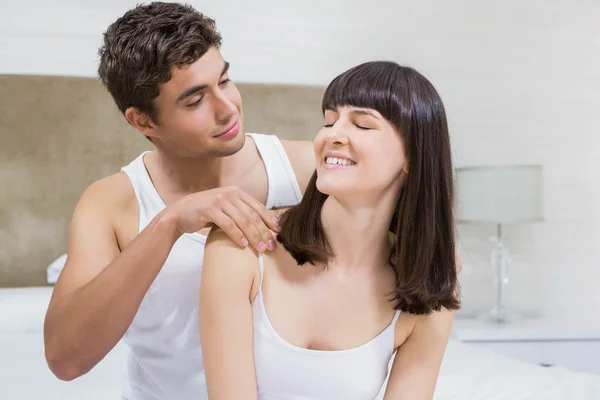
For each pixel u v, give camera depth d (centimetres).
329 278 98
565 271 319
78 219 117
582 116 320
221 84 109
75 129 262
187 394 125
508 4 310
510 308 315
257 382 94
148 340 121
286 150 134
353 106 88
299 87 283
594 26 319
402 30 297
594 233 321
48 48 259
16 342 201
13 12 256
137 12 106
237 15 277
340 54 289
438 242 96
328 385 94
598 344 269
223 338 89
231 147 109
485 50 309
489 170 281
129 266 95
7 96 256
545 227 317
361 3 290
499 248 292
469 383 160
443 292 97
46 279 262
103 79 115
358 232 95
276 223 99
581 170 320
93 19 262
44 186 261
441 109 92
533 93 315
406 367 103
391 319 100
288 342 94
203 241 115
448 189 95
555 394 151
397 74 89
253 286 94
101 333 99
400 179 94
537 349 266
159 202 119
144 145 269
